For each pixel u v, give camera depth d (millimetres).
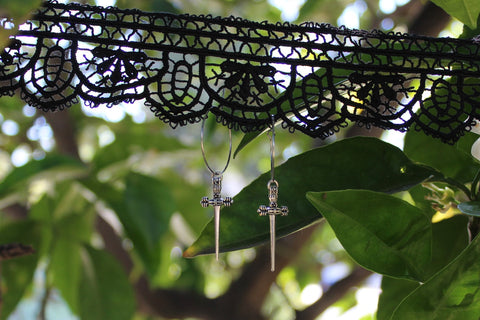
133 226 529
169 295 716
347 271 880
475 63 300
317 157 335
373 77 296
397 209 304
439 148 359
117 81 282
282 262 709
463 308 294
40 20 281
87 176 528
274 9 696
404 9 686
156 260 533
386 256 310
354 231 306
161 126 720
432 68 298
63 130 658
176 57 559
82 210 552
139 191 526
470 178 359
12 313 501
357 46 295
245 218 328
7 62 280
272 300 921
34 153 722
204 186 699
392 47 298
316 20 725
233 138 725
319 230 869
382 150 335
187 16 286
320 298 738
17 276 504
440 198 340
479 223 321
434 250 360
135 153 561
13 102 703
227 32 288
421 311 295
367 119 293
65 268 545
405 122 295
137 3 536
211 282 886
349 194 301
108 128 750
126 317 534
